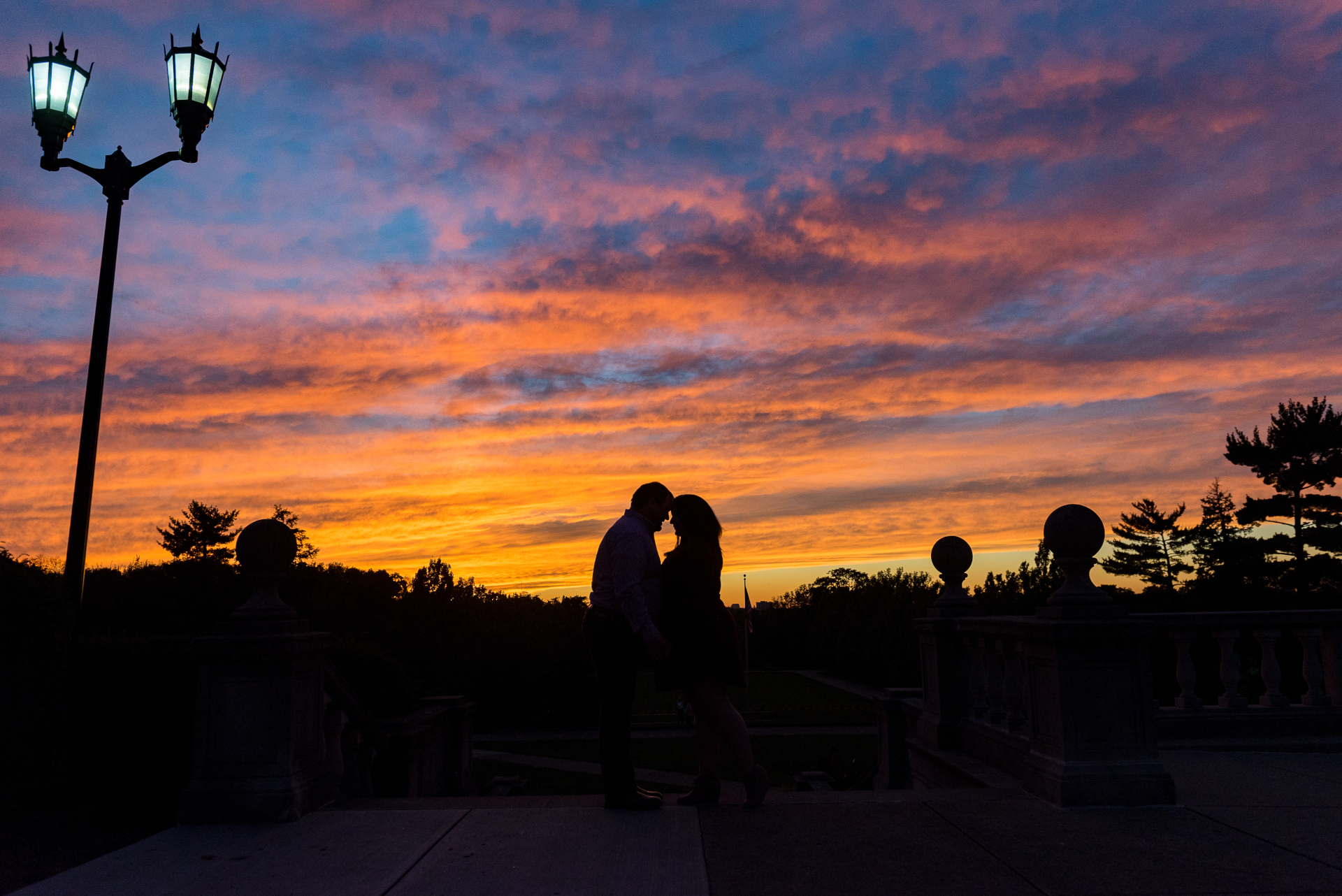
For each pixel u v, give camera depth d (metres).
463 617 53.72
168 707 7.31
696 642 5.07
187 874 3.95
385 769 8.82
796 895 3.59
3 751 6.32
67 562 7.69
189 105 8.34
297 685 5.11
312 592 52.66
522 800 5.44
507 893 3.64
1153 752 5.05
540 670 42.22
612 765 5.02
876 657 62.94
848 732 34.34
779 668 93.62
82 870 4.01
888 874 3.84
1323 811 4.84
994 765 6.33
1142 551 61.69
